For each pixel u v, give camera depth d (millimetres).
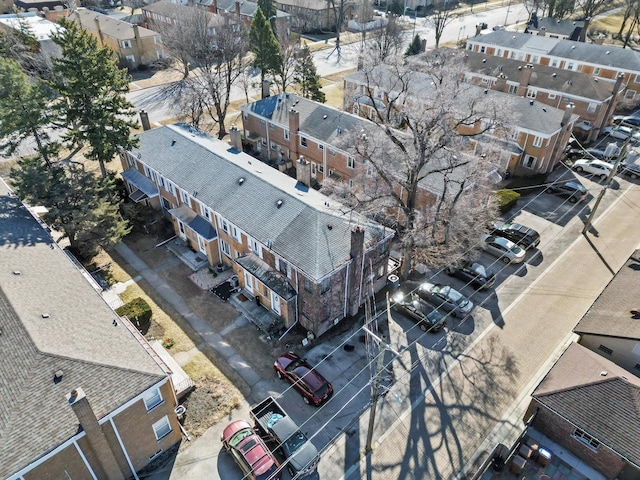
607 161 53219
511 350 30688
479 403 27234
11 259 27312
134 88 72938
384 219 41219
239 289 35312
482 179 37438
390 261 38000
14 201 35062
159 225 41938
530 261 38906
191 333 31484
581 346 27078
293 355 29297
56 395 19875
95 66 40344
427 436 25391
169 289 35281
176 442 24766
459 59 63000
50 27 80625
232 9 98250
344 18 111125
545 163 50688
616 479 23141
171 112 64312
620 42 98375
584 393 23719
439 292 34156
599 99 57062
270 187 34500
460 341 31375
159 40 81625
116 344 23281
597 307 29672
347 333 31844
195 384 27844
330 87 76438
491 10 132250
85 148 53938
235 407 26703
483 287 35688
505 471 23703
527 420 25828
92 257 38062
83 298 26156
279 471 22438
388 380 28422
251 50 64062
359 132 41125
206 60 61781
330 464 23922
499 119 40062
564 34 90438
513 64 65938
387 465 23953
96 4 113875
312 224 30938
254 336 31438
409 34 104500
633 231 42531
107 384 20906
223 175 37000
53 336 22094
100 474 21484
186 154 40375
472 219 36250
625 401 22828
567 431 24172
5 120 39625
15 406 19109
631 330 26484
